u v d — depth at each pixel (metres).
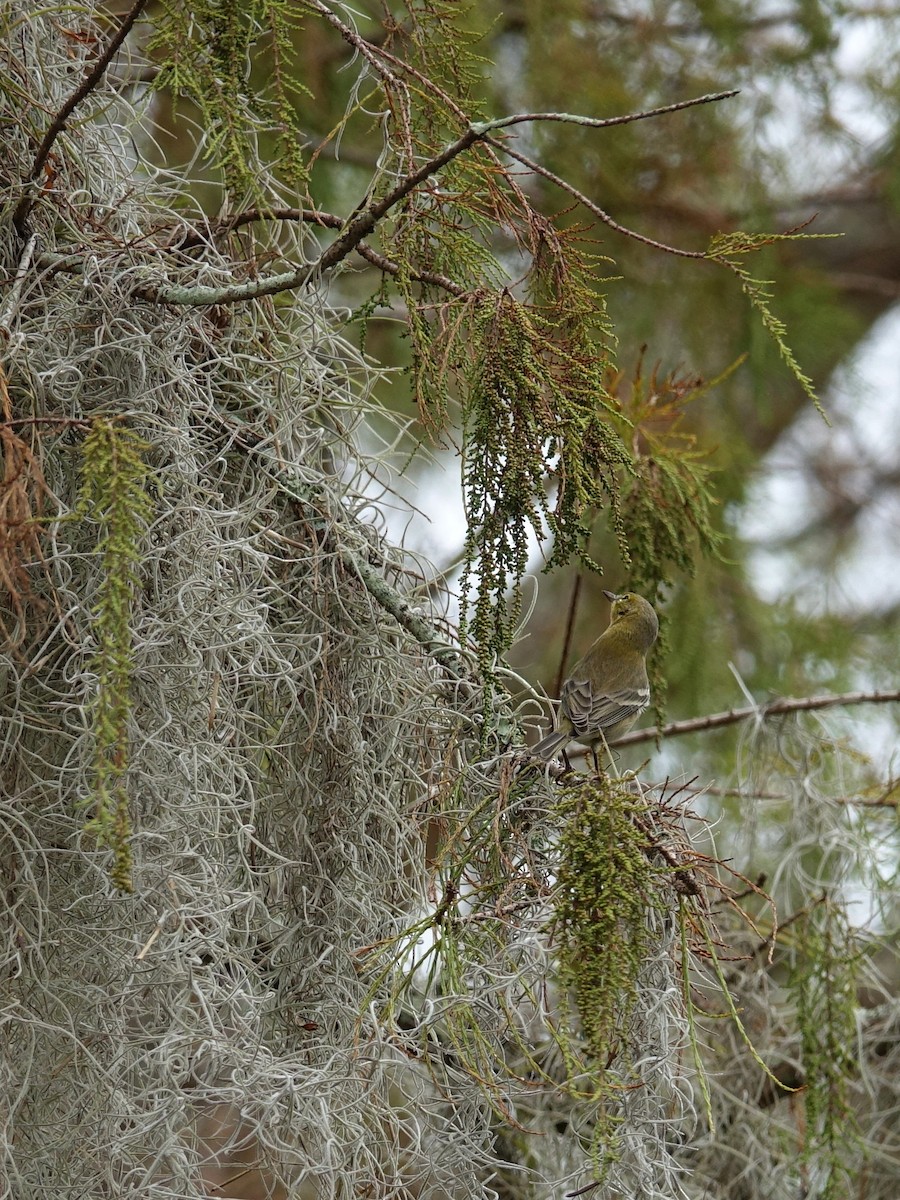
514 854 5.06
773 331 4.95
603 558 10.05
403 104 5.04
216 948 4.89
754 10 10.55
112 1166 4.82
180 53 4.85
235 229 5.64
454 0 6.16
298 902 5.51
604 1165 4.29
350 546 5.66
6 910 4.80
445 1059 5.39
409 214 5.01
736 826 8.98
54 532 4.71
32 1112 4.93
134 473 4.16
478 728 5.44
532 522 4.73
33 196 5.28
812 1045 6.91
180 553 5.14
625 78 10.31
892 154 11.12
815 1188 7.07
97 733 3.93
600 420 4.93
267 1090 4.79
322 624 5.55
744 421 12.95
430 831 6.47
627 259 10.37
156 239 5.53
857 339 12.98
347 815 5.53
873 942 7.30
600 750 7.39
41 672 4.98
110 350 5.23
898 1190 7.23
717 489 10.09
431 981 4.98
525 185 9.93
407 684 5.66
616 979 4.28
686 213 10.47
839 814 7.57
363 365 5.80
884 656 11.01
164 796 5.02
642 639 7.56
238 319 5.66
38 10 5.51
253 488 5.55
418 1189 5.58
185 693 5.11
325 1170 4.70
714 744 9.70
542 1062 6.43
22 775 4.99
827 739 7.80
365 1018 5.31
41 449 4.82
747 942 7.46
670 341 10.59
